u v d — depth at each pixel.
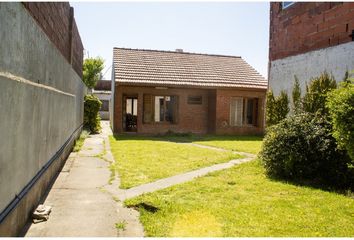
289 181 7.22
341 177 6.94
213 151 12.02
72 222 4.59
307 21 9.56
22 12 4.26
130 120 21.34
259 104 20.69
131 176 7.55
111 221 4.66
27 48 4.59
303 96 9.45
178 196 5.87
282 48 10.67
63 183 6.84
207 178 7.38
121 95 18.86
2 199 3.47
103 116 38.81
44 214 4.68
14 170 3.91
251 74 22.45
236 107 20.48
